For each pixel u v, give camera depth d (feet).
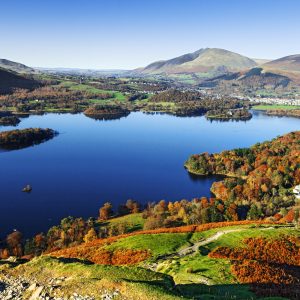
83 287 131.44
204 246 277.23
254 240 282.97
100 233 440.45
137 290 126.41
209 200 584.81
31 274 157.07
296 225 355.15
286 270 200.13
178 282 184.34
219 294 155.43
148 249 279.90
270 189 629.51
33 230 547.08
